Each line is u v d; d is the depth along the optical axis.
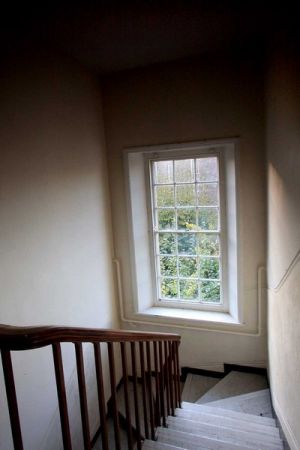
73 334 1.06
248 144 2.78
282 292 2.02
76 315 2.65
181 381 3.41
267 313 2.89
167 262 3.54
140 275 3.44
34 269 2.12
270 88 2.28
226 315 3.30
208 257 3.36
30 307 2.08
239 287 3.04
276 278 2.25
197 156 3.18
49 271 2.28
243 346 3.18
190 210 3.34
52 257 2.32
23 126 2.05
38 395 2.09
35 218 2.14
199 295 3.47
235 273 3.08
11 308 1.91
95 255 3.00
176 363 2.60
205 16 2.12
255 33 2.42
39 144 2.20
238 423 2.38
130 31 2.28
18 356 1.92
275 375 2.45
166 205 3.43
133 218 3.28
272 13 2.09
